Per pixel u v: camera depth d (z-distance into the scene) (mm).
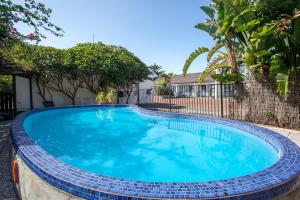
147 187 2129
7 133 7129
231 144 5945
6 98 11016
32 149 3229
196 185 2172
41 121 9812
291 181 2391
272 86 7855
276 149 4320
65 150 5539
